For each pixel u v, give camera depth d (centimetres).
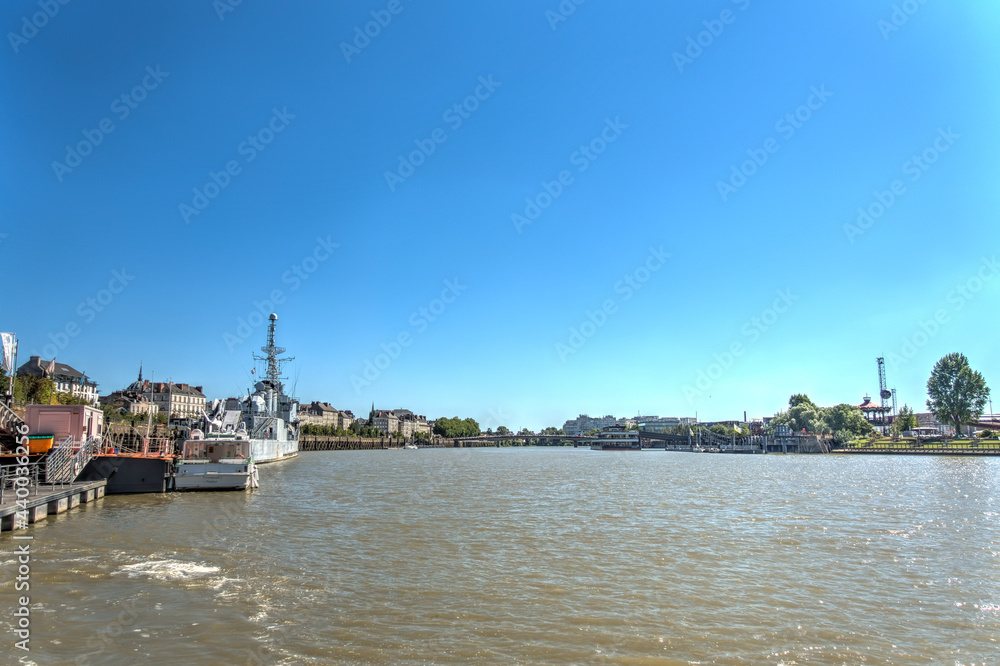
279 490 5644
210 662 1532
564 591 2178
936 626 1841
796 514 4150
